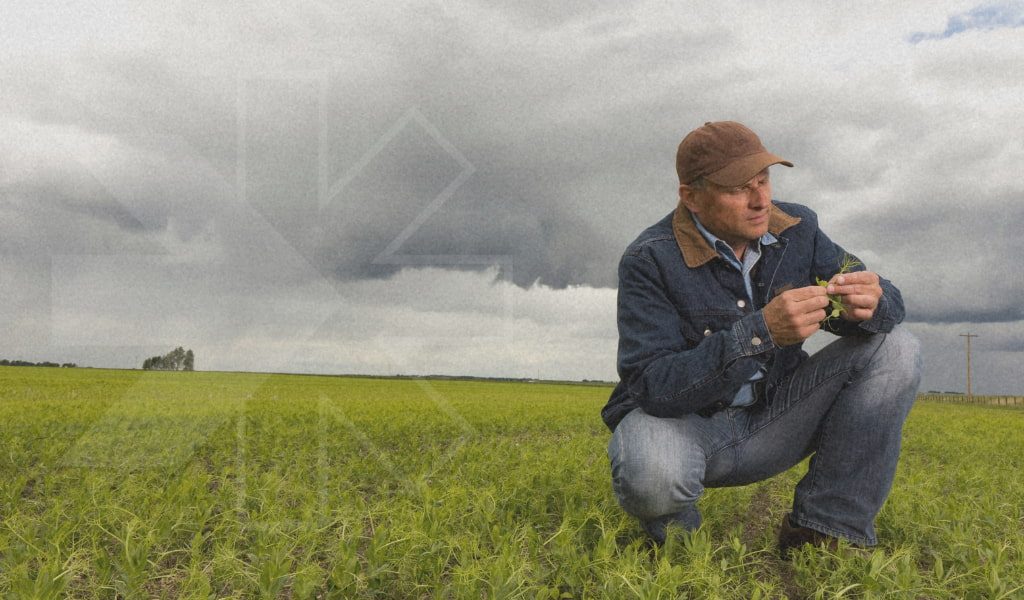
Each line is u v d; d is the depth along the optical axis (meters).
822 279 3.04
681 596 2.42
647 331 2.81
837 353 2.85
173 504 3.40
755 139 2.68
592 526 3.25
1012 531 3.52
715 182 2.61
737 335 2.50
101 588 2.58
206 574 2.73
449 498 3.65
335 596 2.49
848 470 2.86
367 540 3.30
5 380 16.45
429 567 2.70
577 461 5.06
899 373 2.76
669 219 3.06
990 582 2.57
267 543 2.91
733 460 2.98
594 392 31.08
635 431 2.79
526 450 5.78
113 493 3.75
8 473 4.81
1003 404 39.75
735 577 2.70
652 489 2.72
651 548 3.00
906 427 11.20
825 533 2.89
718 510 3.61
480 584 2.56
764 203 2.66
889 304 2.73
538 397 19.98
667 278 2.86
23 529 3.05
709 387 2.56
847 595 2.63
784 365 2.99
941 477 5.51
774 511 3.97
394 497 4.12
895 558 2.75
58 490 4.28
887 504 3.64
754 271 2.94
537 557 2.82
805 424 2.94
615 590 2.39
